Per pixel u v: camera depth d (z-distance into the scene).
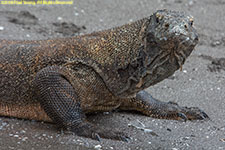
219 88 20.66
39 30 26.00
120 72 15.25
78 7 31.22
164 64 14.27
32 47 16.27
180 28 13.33
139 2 33.59
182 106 18.47
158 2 33.94
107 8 31.77
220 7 34.03
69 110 15.11
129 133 15.59
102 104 16.22
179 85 20.77
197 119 17.30
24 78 16.02
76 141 14.47
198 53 25.08
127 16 30.55
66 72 15.39
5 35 24.05
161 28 13.63
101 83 15.56
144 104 17.53
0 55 16.31
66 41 16.09
